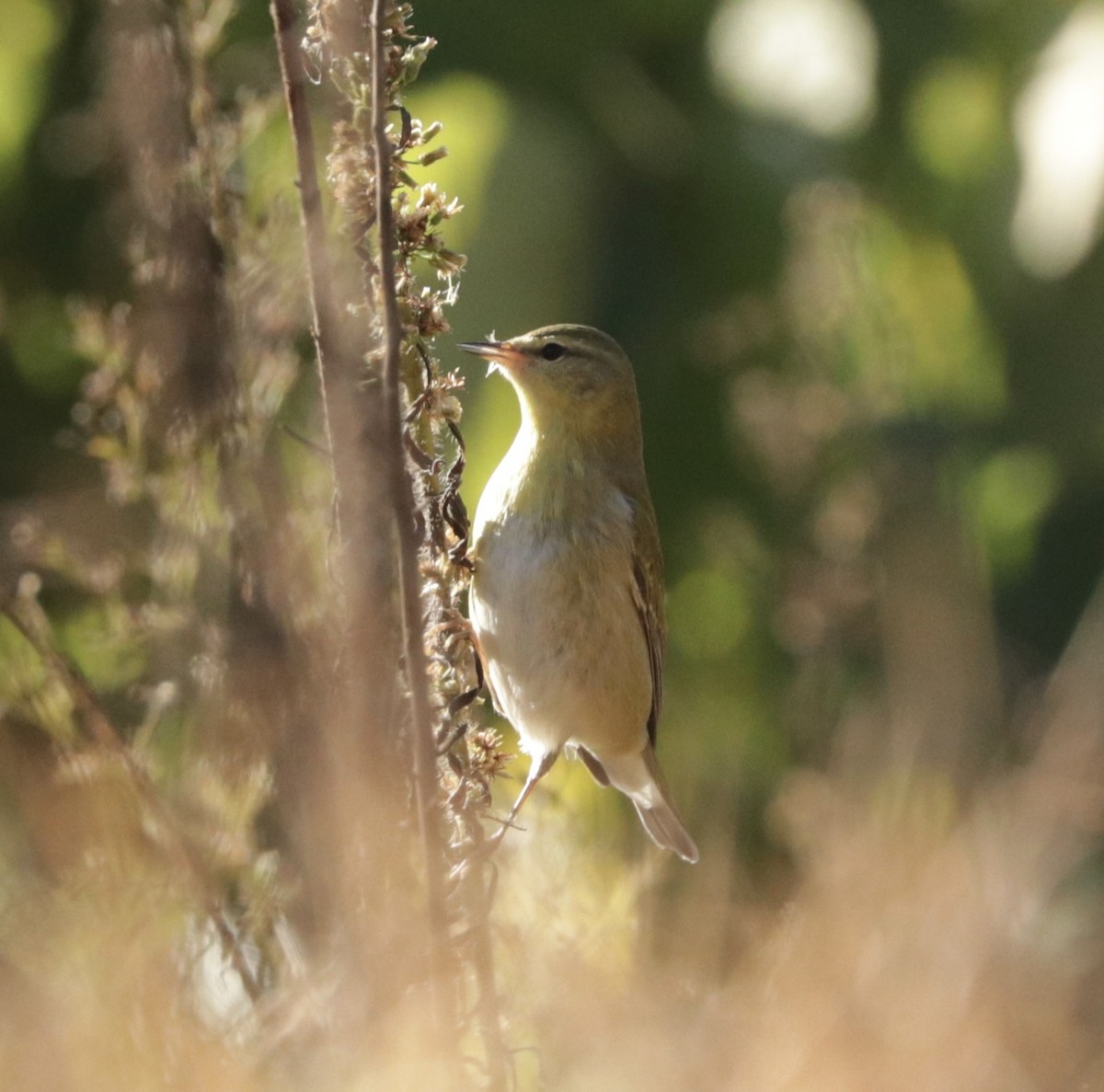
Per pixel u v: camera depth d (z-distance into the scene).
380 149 6.70
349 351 7.12
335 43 7.11
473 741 7.91
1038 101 16.27
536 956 8.77
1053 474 17.70
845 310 15.97
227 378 8.02
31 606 8.60
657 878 10.07
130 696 9.09
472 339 15.12
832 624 14.48
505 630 10.56
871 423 15.72
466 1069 7.41
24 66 15.09
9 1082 6.99
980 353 17.92
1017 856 10.38
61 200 15.10
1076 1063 9.48
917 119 16.80
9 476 14.81
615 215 16.27
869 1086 8.77
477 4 15.98
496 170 15.59
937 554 14.30
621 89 16.25
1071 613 17.88
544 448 10.77
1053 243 16.17
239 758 7.88
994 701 12.62
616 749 11.21
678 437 16.73
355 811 6.91
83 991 7.38
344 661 7.06
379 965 6.82
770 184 16.23
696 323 16.14
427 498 7.76
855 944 9.48
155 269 8.13
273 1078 7.27
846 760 11.54
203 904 7.73
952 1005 9.34
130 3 8.07
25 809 8.36
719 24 16.47
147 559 9.52
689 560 17.08
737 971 9.95
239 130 8.52
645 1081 8.38
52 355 15.12
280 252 8.22
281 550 7.66
